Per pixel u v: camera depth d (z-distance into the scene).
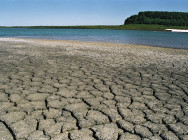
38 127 2.25
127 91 3.62
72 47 11.46
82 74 4.82
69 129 2.23
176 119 2.54
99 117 2.54
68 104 2.95
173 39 22.91
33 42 14.92
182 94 3.53
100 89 3.69
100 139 2.05
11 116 2.50
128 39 22.66
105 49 10.73
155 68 5.78
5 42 14.39
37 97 3.19
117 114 2.64
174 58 7.93
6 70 5.05
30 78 4.34
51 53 8.55
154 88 3.84
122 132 2.20
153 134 2.17
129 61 6.91
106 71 5.23
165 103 3.09
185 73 5.20
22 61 6.41
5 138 2.03
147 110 2.80
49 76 4.55
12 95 3.24
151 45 14.91
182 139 2.09
